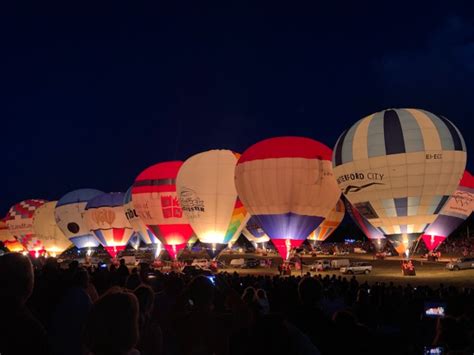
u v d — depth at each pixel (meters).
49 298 5.89
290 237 30.66
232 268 42.56
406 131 28.23
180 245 37.91
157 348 4.62
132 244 55.22
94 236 49.78
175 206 37.31
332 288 13.29
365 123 29.42
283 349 2.95
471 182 40.75
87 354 4.41
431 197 28.31
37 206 59.72
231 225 34.22
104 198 47.31
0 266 2.98
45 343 2.93
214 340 4.27
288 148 30.55
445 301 8.81
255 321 3.13
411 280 27.66
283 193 29.97
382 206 28.70
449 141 28.41
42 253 57.66
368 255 60.62
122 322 2.56
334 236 114.44
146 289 4.76
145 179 38.38
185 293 4.51
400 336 5.81
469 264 34.75
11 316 2.89
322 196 30.61
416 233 28.91
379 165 28.27
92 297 6.29
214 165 34.19
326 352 4.08
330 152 32.06
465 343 4.41
